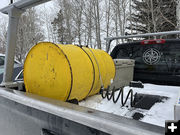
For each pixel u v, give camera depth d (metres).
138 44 3.29
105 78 2.27
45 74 1.69
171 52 2.96
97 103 1.89
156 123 1.33
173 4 17.05
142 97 2.09
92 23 22.72
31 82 1.81
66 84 1.56
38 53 1.74
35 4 1.53
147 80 3.20
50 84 1.66
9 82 1.79
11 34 1.70
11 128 1.29
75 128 0.84
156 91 2.38
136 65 3.32
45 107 0.97
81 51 1.91
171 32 3.11
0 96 1.40
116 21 21.58
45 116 1.01
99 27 21.31
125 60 2.88
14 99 1.22
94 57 2.04
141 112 1.59
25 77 1.88
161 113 1.55
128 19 21.17
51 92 1.66
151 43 3.10
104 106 1.80
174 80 2.95
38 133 1.06
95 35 23.12
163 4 17.56
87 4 22.44
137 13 21.16
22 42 22.25
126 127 0.65
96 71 1.95
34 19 26.31
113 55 3.67
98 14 21.23
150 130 0.62
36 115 1.06
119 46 3.56
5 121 1.36
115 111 1.64
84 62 1.79
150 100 1.96
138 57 3.30
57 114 0.90
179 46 2.89
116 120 0.72
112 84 2.55
